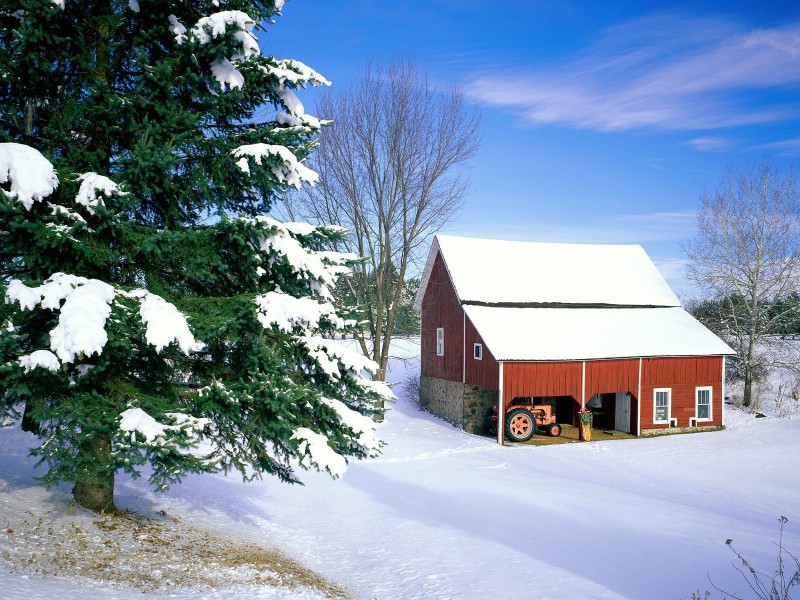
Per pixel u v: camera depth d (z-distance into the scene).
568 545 13.45
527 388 27.42
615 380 28.78
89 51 9.53
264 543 12.20
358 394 10.41
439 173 32.31
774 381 37.47
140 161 8.73
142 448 7.84
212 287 10.93
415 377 39.19
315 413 9.90
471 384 29.59
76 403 8.13
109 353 8.16
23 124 9.60
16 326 8.24
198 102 10.11
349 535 13.98
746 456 24.67
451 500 17.47
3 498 10.27
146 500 13.14
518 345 27.64
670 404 29.75
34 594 6.52
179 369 10.34
